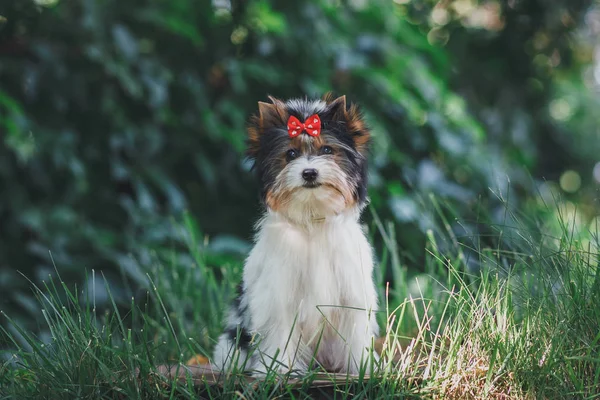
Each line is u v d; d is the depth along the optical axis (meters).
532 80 8.40
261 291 3.82
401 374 3.49
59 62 6.17
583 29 8.29
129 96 6.68
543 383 3.45
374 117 6.56
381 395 3.43
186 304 5.43
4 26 6.52
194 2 6.88
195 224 6.29
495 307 3.84
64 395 3.43
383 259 5.08
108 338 3.67
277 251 3.82
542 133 8.87
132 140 6.36
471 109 7.99
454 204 6.55
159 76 6.37
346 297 3.85
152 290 5.49
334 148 3.94
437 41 8.23
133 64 6.36
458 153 6.80
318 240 3.84
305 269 3.81
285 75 6.83
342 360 3.93
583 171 9.49
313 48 6.79
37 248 5.75
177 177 7.05
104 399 3.47
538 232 4.53
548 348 3.57
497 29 8.34
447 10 8.27
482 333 3.68
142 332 3.85
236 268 5.47
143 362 3.46
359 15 7.25
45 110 6.33
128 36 6.20
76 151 6.46
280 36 6.74
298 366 3.85
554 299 3.80
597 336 3.43
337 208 3.84
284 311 3.80
